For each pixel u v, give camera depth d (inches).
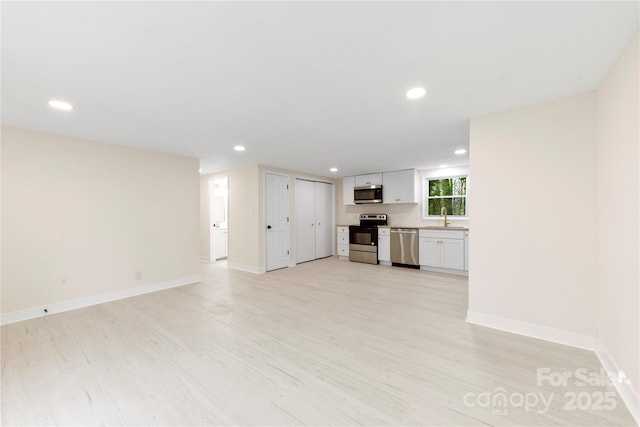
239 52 64.3
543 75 76.0
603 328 80.8
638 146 59.2
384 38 59.4
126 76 74.6
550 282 93.1
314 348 91.2
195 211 181.6
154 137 133.5
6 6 47.9
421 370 78.0
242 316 119.6
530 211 96.0
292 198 237.9
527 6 50.1
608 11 51.3
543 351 86.9
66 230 129.4
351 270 216.2
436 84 80.7
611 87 72.4
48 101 90.0
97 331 104.4
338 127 119.6
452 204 226.8
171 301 140.8
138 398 66.9
